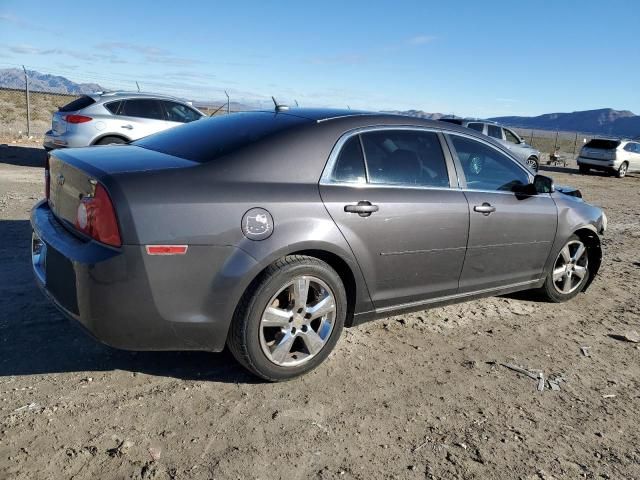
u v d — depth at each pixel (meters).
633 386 3.77
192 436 2.77
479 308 5.04
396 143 3.88
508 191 4.57
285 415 3.03
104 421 2.83
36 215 3.52
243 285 3.04
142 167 3.04
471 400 3.38
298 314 3.30
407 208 3.72
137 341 2.94
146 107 11.36
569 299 5.44
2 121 26.02
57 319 3.90
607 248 8.20
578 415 3.33
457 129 4.32
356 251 3.48
